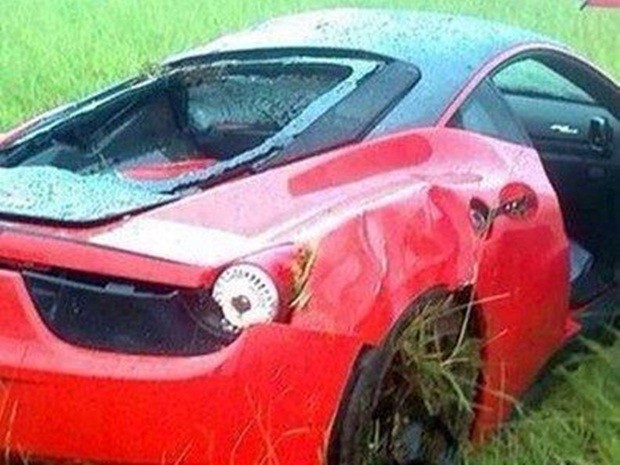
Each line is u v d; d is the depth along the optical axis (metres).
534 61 5.39
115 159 4.82
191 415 3.78
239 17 11.99
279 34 5.27
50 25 11.54
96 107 5.02
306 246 3.88
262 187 4.18
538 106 5.82
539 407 4.93
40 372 3.82
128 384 3.78
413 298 4.09
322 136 4.48
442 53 5.01
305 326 3.82
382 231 4.10
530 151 5.00
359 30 5.20
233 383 3.76
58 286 3.89
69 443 3.86
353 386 3.93
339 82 4.82
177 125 4.95
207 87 5.00
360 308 3.93
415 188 4.32
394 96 4.72
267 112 4.87
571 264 5.69
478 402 4.52
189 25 11.69
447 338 4.32
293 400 3.82
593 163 5.79
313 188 4.24
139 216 4.04
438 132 4.66
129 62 10.48
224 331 3.80
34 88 9.79
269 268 3.79
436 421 4.31
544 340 4.91
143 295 3.84
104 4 12.35
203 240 3.91
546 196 4.88
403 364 4.12
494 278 4.49
